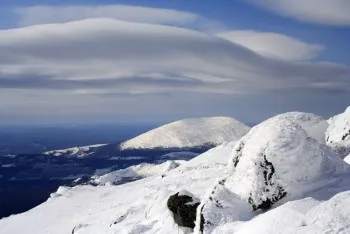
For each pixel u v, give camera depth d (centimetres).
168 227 2594
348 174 2216
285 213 1394
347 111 4222
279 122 2398
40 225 5350
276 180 2150
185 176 5144
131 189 6109
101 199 6034
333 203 1276
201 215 2109
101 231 3519
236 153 2552
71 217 5306
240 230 1552
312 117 3447
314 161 2206
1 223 6075
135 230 2788
